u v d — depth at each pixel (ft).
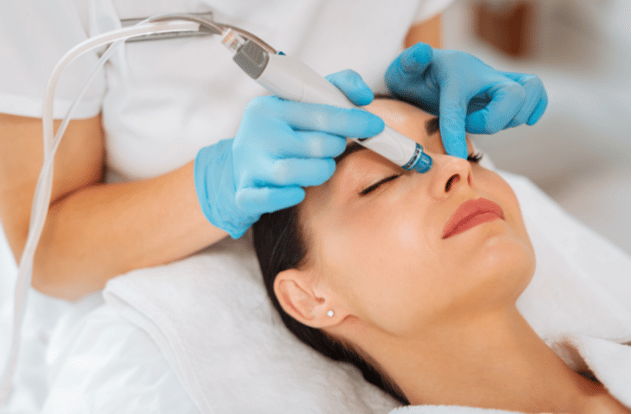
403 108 2.82
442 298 2.51
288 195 2.39
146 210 2.94
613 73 10.16
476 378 2.79
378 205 2.59
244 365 2.93
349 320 2.91
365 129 2.23
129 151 3.17
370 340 2.92
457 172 2.46
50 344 3.57
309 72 2.22
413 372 2.88
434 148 2.75
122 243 3.02
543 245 3.77
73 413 2.84
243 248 3.46
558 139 8.76
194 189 2.87
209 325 2.96
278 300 2.99
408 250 2.50
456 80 2.83
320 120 2.26
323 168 2.39
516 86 2.76
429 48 2.75
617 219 7.39
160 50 2.87
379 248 2.56
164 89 2.94
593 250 4.15
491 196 2.78
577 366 3.09
